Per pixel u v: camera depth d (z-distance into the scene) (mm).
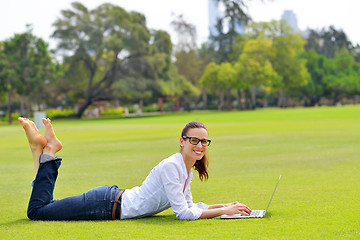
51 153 7438
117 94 107375
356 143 22141
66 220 7227
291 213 7348
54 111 109438
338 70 156125
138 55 108125
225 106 169875
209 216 7152
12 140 33969
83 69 112062
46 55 102250
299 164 15117
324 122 44094
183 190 7566
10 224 7145
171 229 6434
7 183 12742
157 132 37875
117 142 27922
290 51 128000
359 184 10445
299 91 150375
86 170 15281
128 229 6473
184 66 147125
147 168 15539
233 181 11875
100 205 7172
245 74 120750
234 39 136875
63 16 104062
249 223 6691
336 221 6641
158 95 113562
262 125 42469
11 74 95500
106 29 106812
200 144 7289
